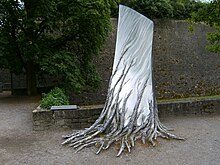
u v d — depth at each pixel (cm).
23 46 1021
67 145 496
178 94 1462
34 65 1147
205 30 1569
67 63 1014
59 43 1134
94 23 1074
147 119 552
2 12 981
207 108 746
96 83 1191
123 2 1465
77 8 1054
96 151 461
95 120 618
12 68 1069
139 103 571
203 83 1523
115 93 594
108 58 1391
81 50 1185
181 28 1532
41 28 1064
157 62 1449
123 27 673
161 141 508
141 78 620
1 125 650
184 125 636
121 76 614
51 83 1286
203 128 610
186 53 1517
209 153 447
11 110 839
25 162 420
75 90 1051
